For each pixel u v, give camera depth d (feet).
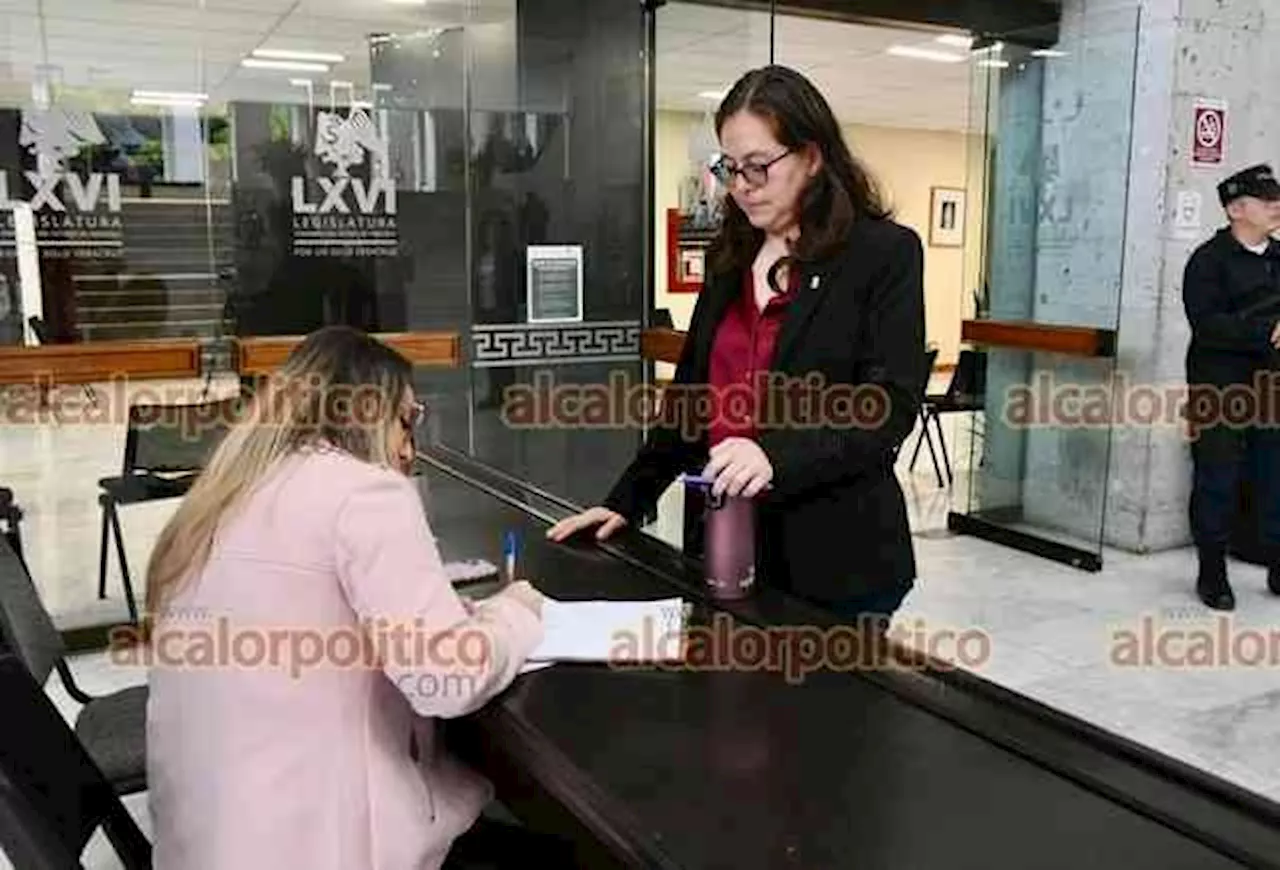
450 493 7.41
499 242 14.92
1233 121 16.16
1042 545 16.46
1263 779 9.12
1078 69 16.44
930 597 14.34
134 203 12.28
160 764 4.27
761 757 3.57
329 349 4.65
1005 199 17.88
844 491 5.37
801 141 5.14
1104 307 16.37
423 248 14.29
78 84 12.10
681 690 4.11
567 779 3.47
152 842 4.72
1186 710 10.59
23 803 3.57
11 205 11.65
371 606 4.02
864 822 3.15
